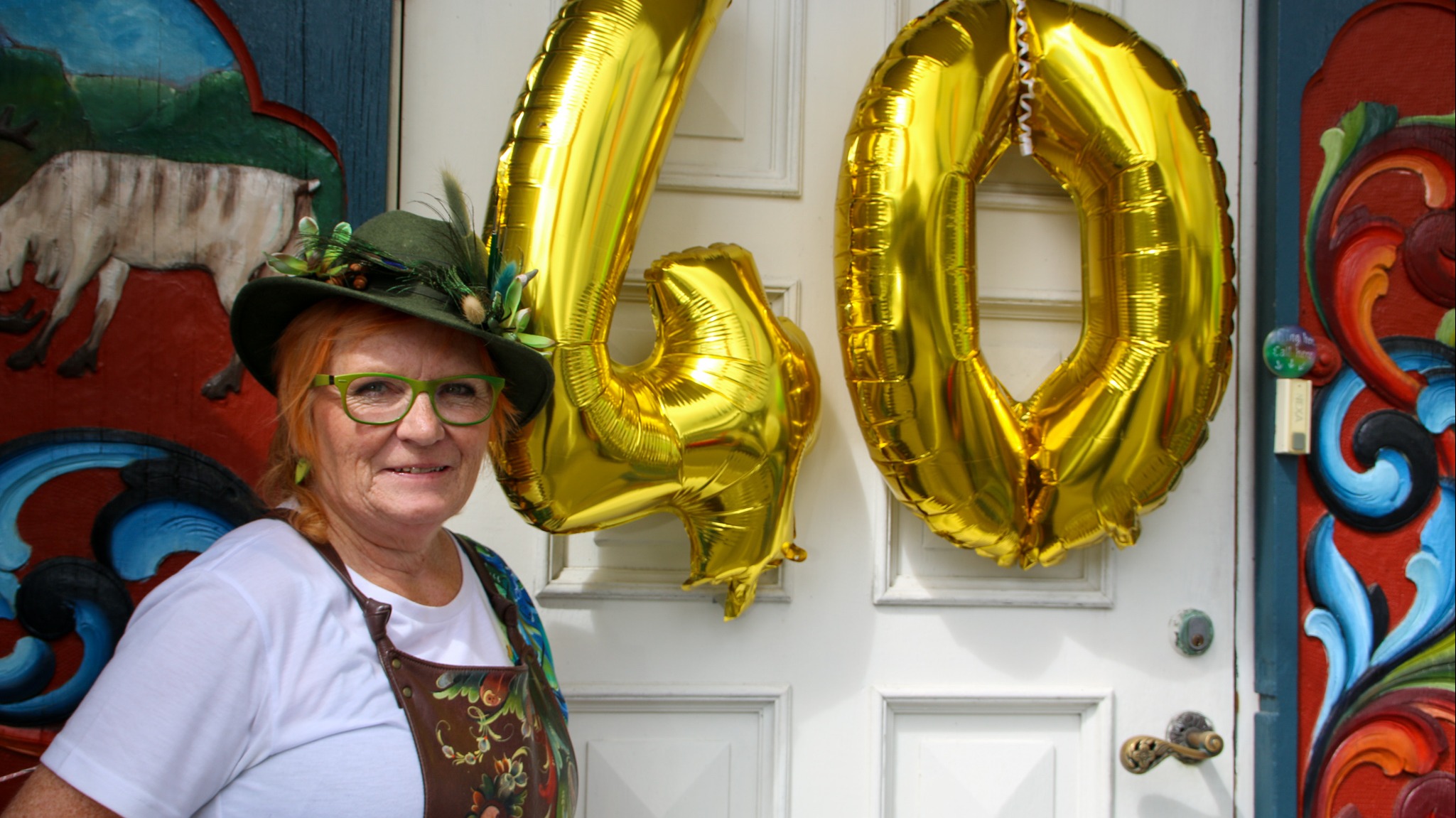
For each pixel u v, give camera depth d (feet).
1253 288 4.01
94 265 3.23
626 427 3.03
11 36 3.17
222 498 3.31
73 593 3.23
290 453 2.56
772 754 3.76
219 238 3.29
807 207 3.82
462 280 2.46
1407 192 4.00
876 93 3.36
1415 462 3.99
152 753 2.10
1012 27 3.41
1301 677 3.94
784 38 3.80
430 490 2.45
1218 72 3.97
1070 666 3.95
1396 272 3.99
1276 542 3.92
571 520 3.10
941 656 3.88
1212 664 4.02
